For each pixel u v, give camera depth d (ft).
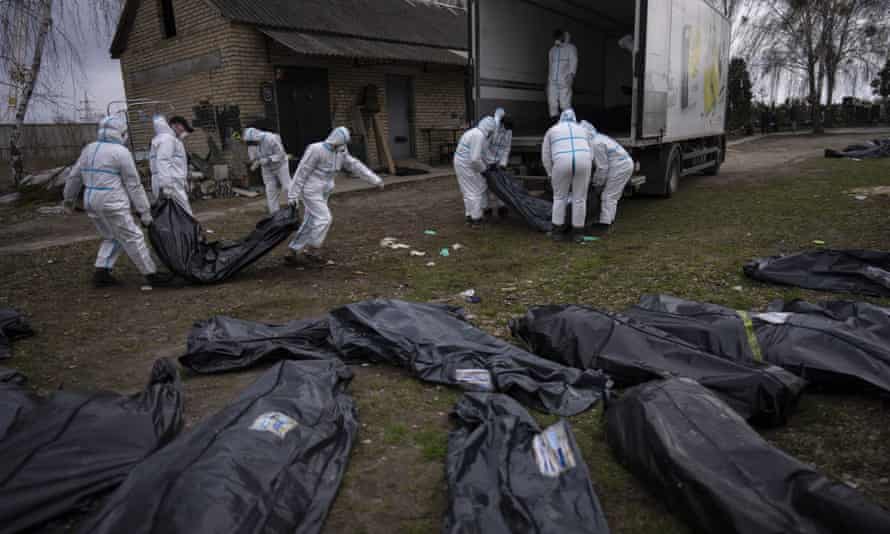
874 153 54.95
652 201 34.91
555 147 24.34
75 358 13.88
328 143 21.02
